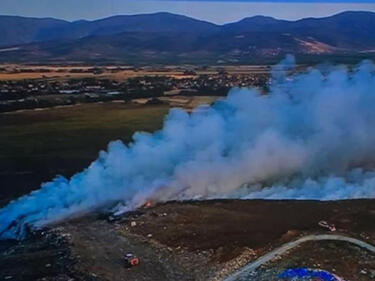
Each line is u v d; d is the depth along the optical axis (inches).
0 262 3693.4
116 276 3368.6
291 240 3801.7
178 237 3939.5
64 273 3435.0
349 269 3366.1
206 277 3358.8
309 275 3250.5
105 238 4025.6
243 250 3666.3
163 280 3326.8
